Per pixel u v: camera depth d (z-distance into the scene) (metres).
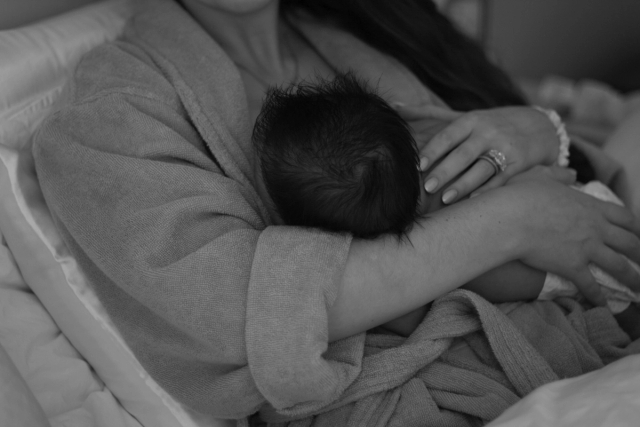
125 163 0.65
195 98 0.76
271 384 0.59
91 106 0.68
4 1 0.89
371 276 0.65
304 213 0.70
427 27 1.07
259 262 0.61
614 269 0.81
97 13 0.92
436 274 0.68
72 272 0.70
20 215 0.69
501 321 0.71
